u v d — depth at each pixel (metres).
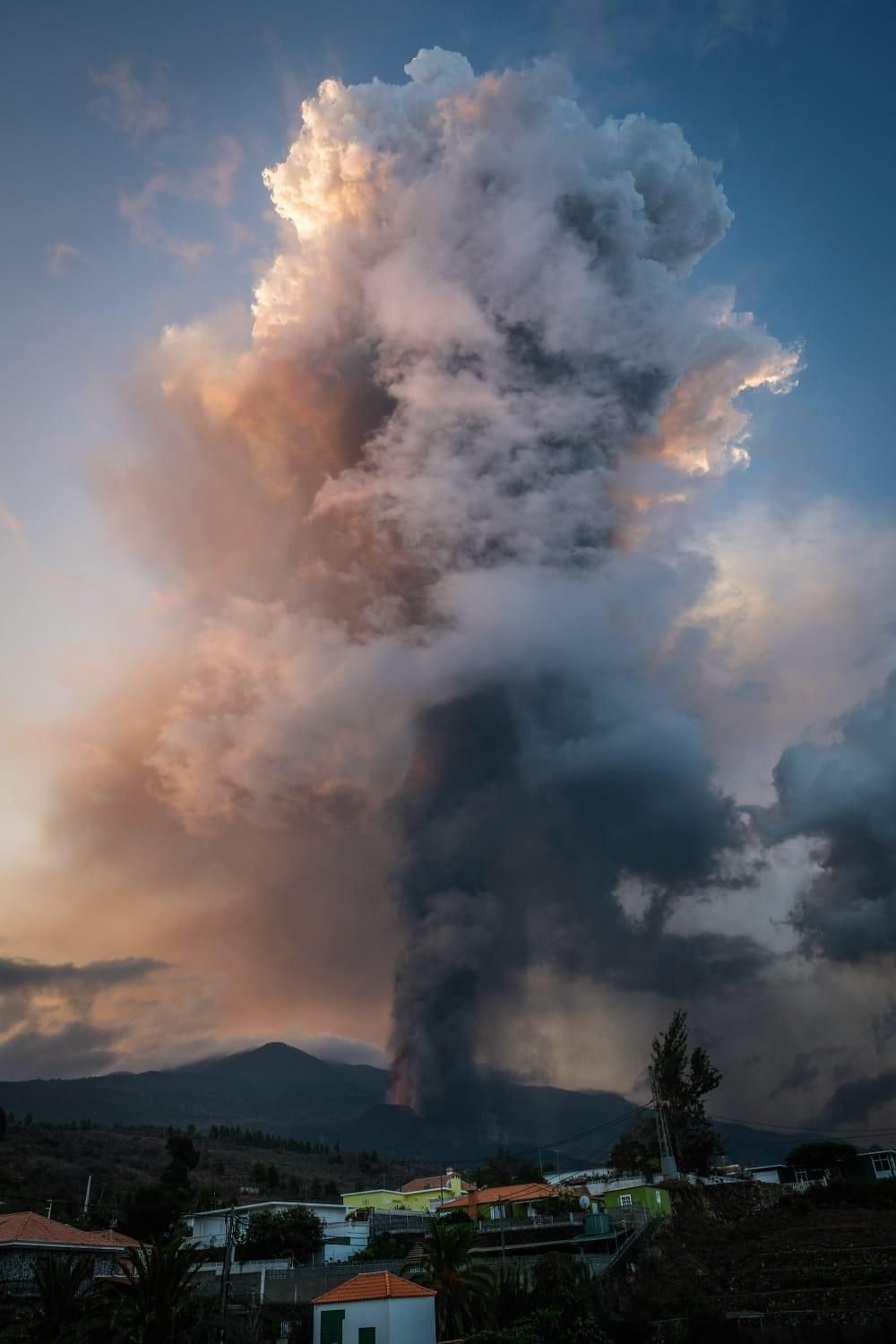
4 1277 49.72
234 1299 57.12
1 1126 122.94
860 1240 65.81
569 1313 54.25
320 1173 158.25
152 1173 123.88
